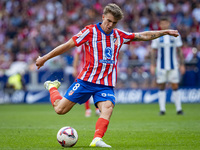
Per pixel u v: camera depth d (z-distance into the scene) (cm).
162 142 2008
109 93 1830
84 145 1911
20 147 1823
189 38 7425
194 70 6153
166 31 1970
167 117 3738
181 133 2420
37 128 2791
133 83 6366
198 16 8200
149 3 8531
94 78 1830
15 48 8000
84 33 1828
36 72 6550
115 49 1866
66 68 6394
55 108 1898
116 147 1788
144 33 1948
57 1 9044
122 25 8012
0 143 1988
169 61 4041
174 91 4103
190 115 3966
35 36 8119
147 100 6300
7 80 6681
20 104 6481
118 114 4209
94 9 8731
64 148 1747
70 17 8662
